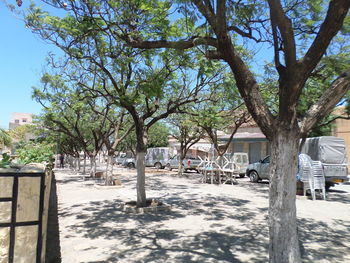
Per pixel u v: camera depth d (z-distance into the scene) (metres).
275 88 11.89
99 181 17.94
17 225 1.94
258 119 4.11
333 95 3.95
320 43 3.70
